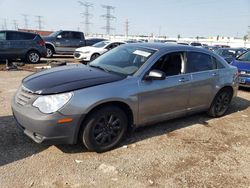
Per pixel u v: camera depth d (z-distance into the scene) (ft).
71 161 12.03
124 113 13.37
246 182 11.40
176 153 13.47
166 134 15.71
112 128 13.08
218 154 13.71
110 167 11.76
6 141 13.44
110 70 14.56
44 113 11.30
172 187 10.68
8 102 20.10
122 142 14.21
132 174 11.35
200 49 17.62
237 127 17.84
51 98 11.43
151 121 14.74
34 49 46.03
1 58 43.45
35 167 11.37
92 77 13.06
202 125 17.67
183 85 15.71
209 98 17.99
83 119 11.98
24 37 45.21
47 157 12.23
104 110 12.50
